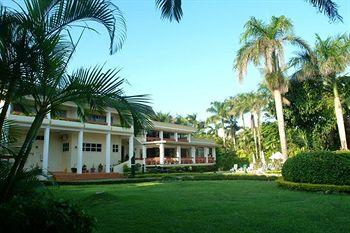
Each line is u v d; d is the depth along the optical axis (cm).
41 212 397
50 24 529
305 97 3025
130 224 721
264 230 661
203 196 1203
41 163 2736
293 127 3306
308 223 721
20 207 396
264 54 2445
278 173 2762
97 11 541
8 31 501
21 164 546
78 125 2667
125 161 3209
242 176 2309
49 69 531
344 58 2614
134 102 555
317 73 2742
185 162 4100
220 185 1689
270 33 2489
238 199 1109
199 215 815
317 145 3153
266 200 1073
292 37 2489
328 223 723
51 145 2905
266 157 3919
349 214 817
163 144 3756
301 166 1366
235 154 4716
